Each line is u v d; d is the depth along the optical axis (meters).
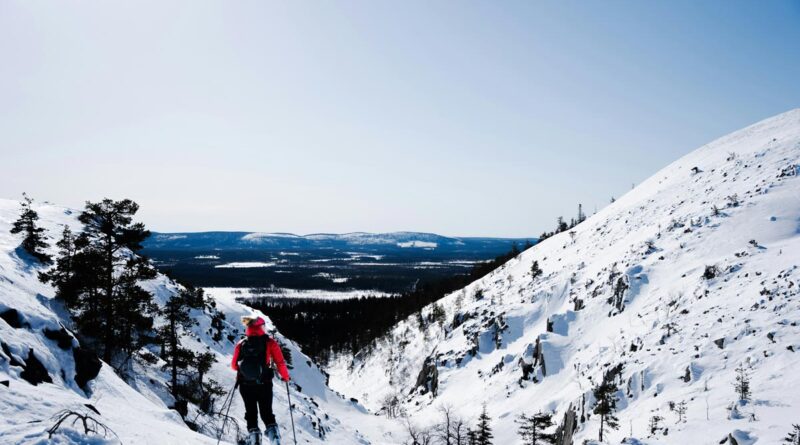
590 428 42.56
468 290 136.00
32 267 33.19
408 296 177.62
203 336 49.50
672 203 85.31
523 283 102.50
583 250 96.56
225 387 36.44
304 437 36.66
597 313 68.19
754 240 55.44
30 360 11.32
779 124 96.56
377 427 68.75
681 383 38.41
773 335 36.31
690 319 47.28
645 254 70.12
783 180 66.50
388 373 119.38
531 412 56.84
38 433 5.34
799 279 41.62
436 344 112.94
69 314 25.33
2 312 12.65
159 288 48.72
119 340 24.41
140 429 7.41
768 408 27.28
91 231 22.83
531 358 69.69
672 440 28.47
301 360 79.06
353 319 168.00
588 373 55.38
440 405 76.50
